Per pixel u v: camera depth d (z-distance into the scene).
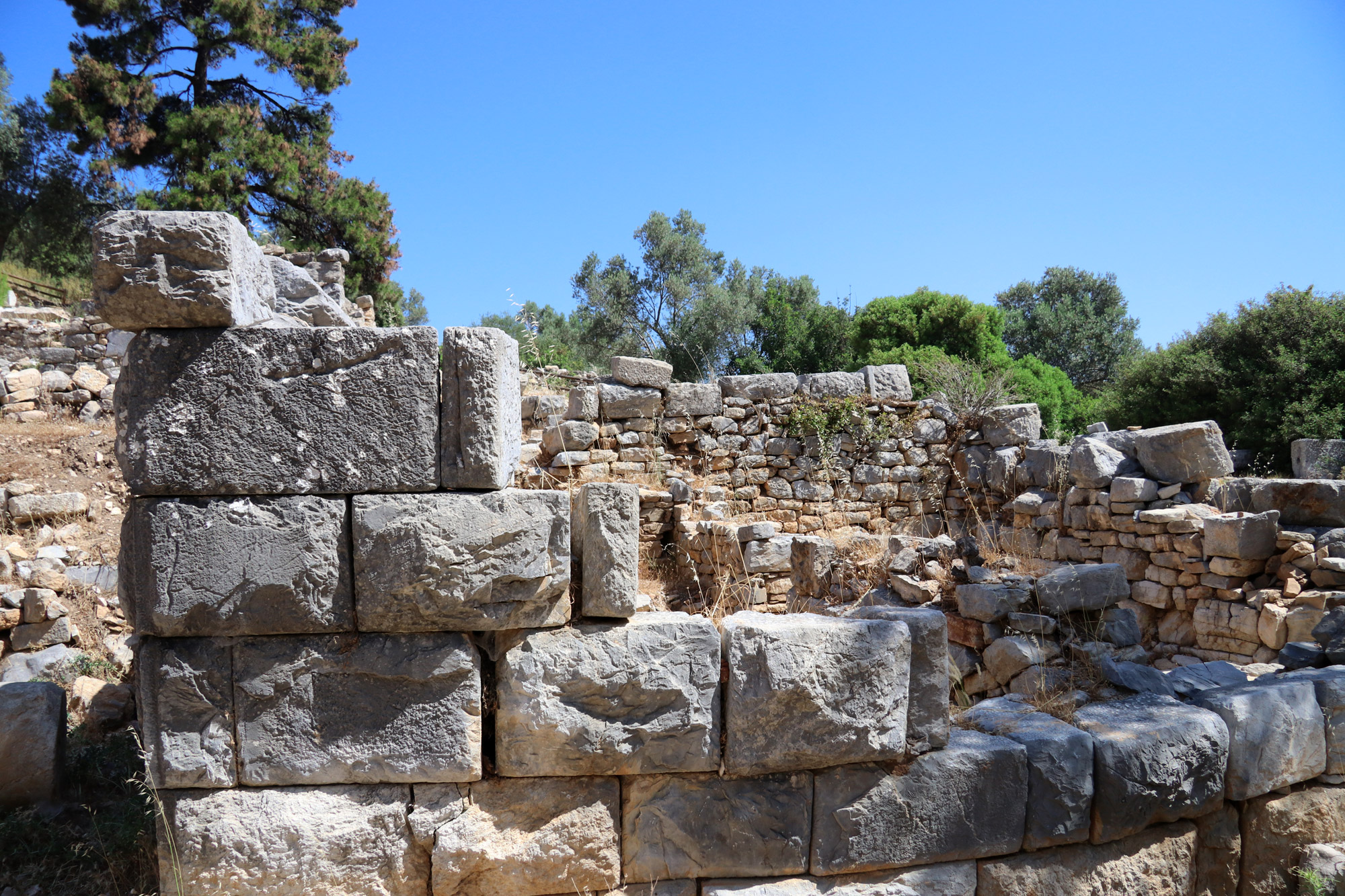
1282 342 13.74
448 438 2.69
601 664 2.82
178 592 2.59
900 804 3.06
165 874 2.69
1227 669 4.21
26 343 10.99
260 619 2.65
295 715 2.72
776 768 2.96
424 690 2.76
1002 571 5.72
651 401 10.77
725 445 11.08
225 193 19.05
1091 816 3.29
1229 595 6.90
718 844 2.96
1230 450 13.49
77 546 7.19
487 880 2.80
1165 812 3.39
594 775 2.90
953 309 21.95
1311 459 9.86
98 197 21.98
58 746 3.94
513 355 3.21
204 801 2.69
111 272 2.47
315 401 2.63
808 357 26.05
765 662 2.88
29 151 22.02
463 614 2.71
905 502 11.55
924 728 3.11
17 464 8.30
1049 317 32.78
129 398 2.58
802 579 7.12
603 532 2.83
